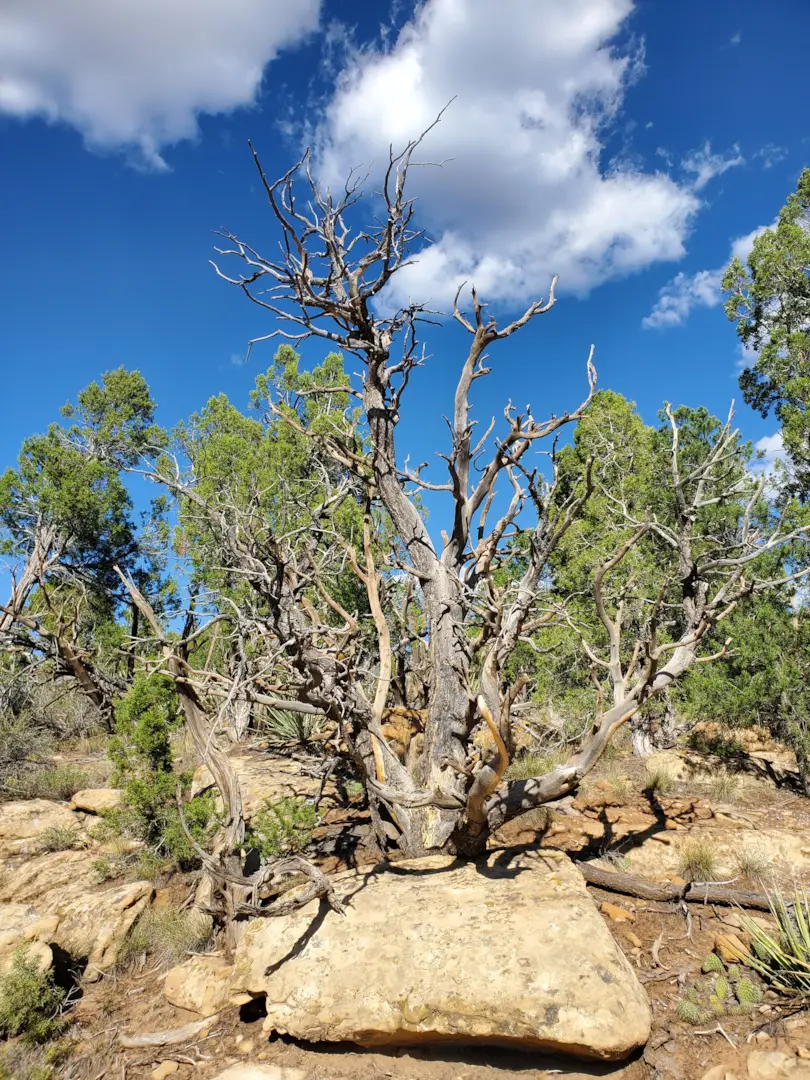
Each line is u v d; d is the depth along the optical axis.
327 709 6.34
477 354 7.91
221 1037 5.16
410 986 4.65
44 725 14.50
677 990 4.99
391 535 11.18
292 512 11.52
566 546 12.90
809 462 13.21
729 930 5.66
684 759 9.53
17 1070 5.04
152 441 24.89
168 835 7.52
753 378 16.36
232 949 5.94
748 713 9.12
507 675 11.81
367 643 10.33
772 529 10.25
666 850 6.81
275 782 8.97
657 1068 4.33
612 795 8.41
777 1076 4.07
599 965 4.60
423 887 5.67
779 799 8.43
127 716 8.37
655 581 10.88
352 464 8.12
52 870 8.01
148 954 6.49
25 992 5.47
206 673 6.77
